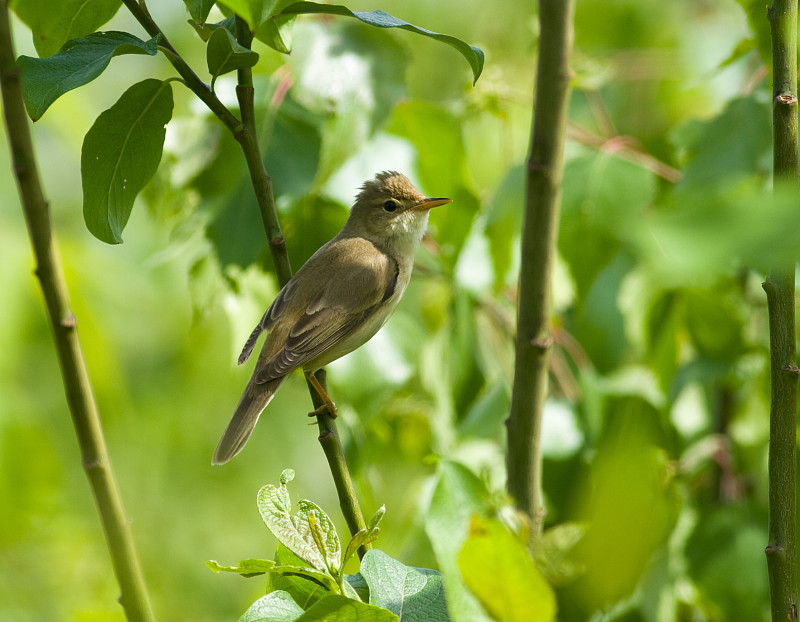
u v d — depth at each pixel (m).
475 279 9.24
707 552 8.22
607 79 10.45
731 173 8.41
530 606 2.94
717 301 8.61
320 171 8.30
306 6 5.17
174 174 8.49
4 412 9.26
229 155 8.49
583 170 8.62
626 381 9.62
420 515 8.48
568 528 3.32
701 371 8.98
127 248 11.87
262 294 9.30
